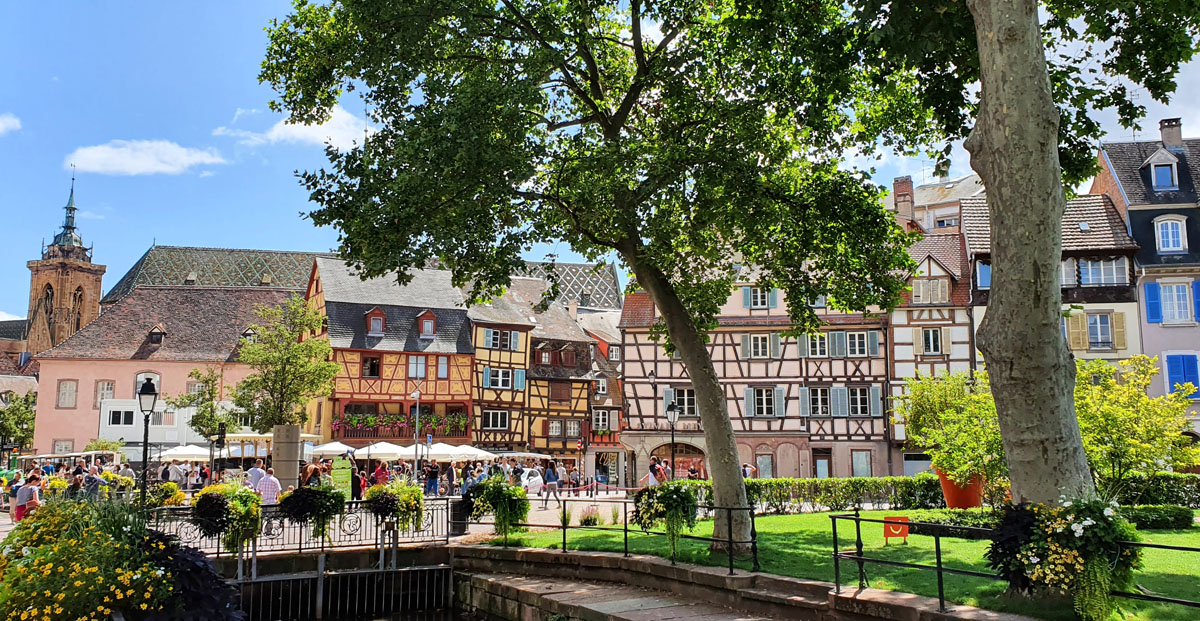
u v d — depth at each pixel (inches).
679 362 1759.4
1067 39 575.8
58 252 4239.7
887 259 666.2
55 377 2028.8
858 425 1673.2
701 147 575.2
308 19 648.4
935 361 1644.9
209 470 1248.2
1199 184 1540.4
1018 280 371.6
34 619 270.1
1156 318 1507.1
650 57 628.7
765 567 497.7
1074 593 325.7
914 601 374.3
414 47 590.6
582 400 2106.3
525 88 577.0
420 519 719.1
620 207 580.4
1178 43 537.3
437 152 548.7
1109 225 1571.1
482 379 1952.5
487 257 630.5
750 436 1710.1
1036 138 370.9
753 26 557.6
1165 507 690.2
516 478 1406.3
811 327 722.2
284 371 1328.7
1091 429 686.5
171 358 2076.8
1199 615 341.7
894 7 494.0
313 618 681.0
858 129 665.0
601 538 687.7
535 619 545.6
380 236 575.5
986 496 822.5
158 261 2913.4
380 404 1849.2
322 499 694.5
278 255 3053.6
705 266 748.6
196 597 297.4
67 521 313.1
